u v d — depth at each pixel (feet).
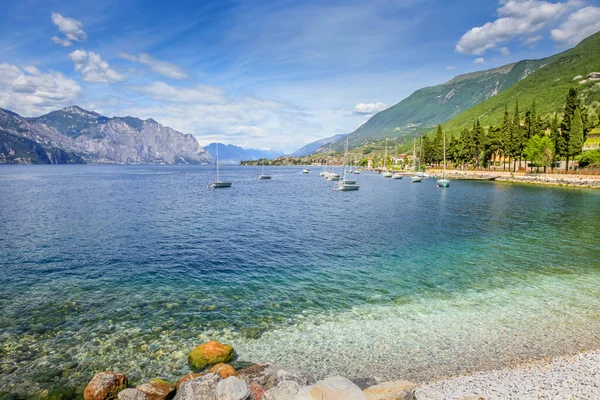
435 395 42.32
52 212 194.49
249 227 154.81
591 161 377.91
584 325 62.69
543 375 46.80
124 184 427.74
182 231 145.38
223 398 39.45
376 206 228.84
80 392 45.80
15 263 100.32
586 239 130.93
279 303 73.67
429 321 64.95
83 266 98.02
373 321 65.16
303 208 220.02
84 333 60.90
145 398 42.14
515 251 114.52
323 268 97.35
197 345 57.41
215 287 82.84
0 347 56.13
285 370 47.44
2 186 377.71
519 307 70.85
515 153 455.22
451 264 100.63
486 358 52.37
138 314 68.39
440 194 306.35
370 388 43.57
